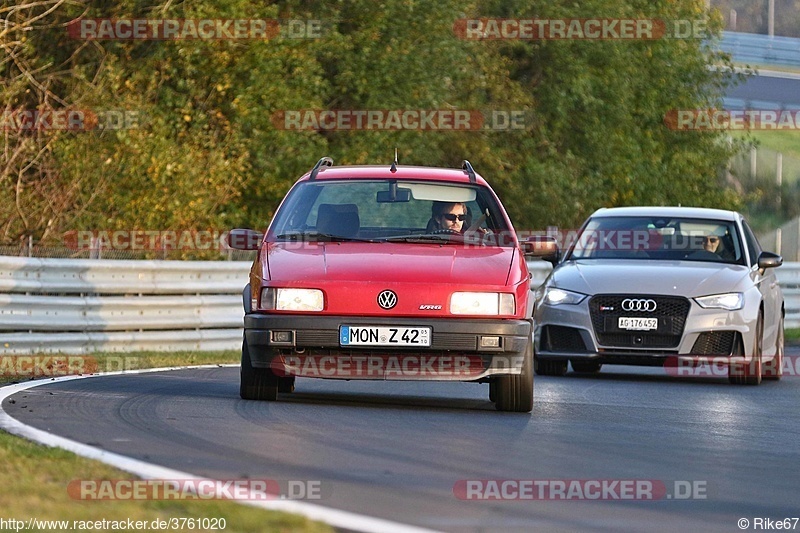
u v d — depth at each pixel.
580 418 30.38
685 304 43.66
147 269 52.88
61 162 69.56
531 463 22.66
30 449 21.09
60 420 25.61
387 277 29.84
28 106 76.62
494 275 30.36
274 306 29.89
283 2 81.94
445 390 37.06
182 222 70.00
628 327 43.75
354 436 25.17
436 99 82.81
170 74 76.00
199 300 54.53
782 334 49.38
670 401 36.53
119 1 76.19
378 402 32.31
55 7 70.75
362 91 80.12
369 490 19.22
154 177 69.38
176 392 32.56
